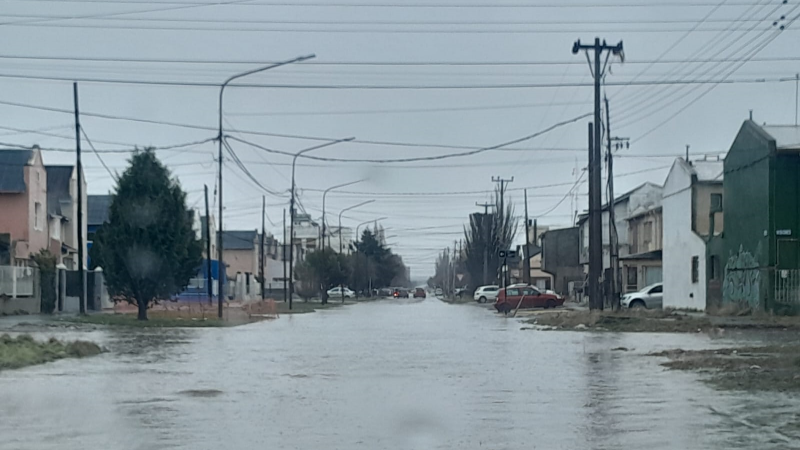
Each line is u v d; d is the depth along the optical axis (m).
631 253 70.00
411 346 25.08
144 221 38.19
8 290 40.75
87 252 60.22
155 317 41.59
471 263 104.19
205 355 21.72
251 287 92.00
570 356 21.12
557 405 12.81
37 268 43.50
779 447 9.60
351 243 137.00
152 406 12.73
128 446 9.72
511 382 15.72
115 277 38.34
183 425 11.10
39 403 13.02
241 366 18.83
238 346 24.97
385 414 12.05
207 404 12.96
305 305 74.06
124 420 11.47
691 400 13.10
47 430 10.70
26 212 47.97
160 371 17.72
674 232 52.84
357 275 108.62
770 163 39.59
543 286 103.81
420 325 38.75
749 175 42.06
